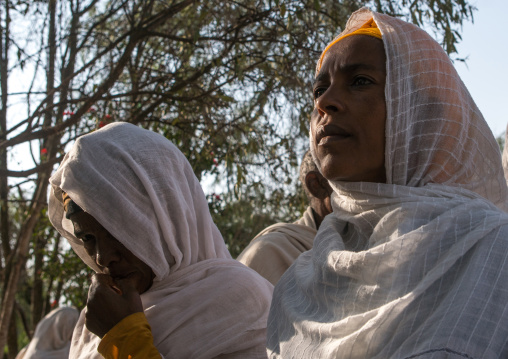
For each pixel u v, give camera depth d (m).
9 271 8.15
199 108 6.62
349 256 1.61
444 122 1.66
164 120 6.86
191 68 6.82
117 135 2.41
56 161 5.27
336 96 1.69
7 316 7.03
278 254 3.57
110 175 2.29
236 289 2.30
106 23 7.67
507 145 2.89
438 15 5.48
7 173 5.14
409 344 1.38
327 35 6.38
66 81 6.04
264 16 6.16
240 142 6.52
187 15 7.25
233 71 6.52
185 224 2.36
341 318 1.61
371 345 1.44
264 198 7.27
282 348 1.76
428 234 1.49
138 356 2.05
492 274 1.39
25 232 7.07
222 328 2.24
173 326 2.23
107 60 7.05
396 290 1.48
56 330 8.55
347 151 1.66
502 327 1.34
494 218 1.47
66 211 2.39
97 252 2.30
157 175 2.35
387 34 1.68
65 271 8.80
